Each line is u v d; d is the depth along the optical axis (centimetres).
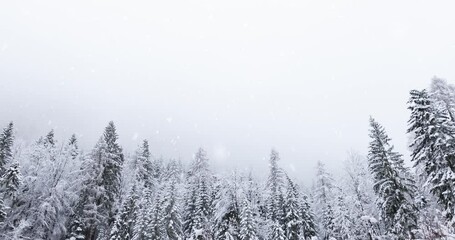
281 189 4378
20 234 3080
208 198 4109
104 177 3909
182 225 4262
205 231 2327
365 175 3931
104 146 3994
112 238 3612
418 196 3038
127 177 4869
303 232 3788
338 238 3459
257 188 4300
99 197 3775
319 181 4869
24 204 3428
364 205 3616
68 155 3925
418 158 2464
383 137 3064
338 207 3409
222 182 3167
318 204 4741
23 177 3466
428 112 2434
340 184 4066
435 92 3117
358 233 3084
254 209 3634
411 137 3369
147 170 5756
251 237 2939
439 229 1028
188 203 4438
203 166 4772
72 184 3784
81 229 3462
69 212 3688
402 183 2823
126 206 3878
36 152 3828
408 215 2670
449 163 2311
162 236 3659
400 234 2664
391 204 2816
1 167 3547
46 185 3584
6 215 2997
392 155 2989
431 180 2391
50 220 3403
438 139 2311
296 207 3928
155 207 3778
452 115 2925
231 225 2833
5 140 3706
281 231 3469
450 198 2225
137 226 3641
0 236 2988
